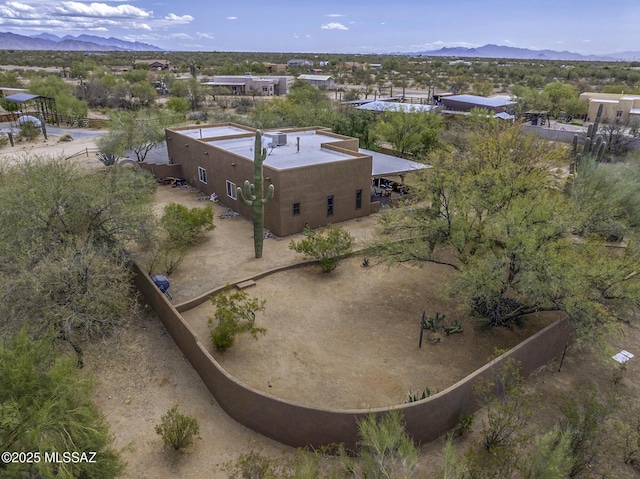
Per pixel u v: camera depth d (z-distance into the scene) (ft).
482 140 72.74
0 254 41.86
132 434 34.65
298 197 72.13
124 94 241.76
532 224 44.75
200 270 60.54
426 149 121.08
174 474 31.50
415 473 31.76
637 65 636.07
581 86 301.22
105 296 40.91
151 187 79.25
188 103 224.53
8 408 22.84
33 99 179.11
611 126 139.95
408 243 52.01
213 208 86.12
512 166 54.90
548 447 27.35
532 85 315.78
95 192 49.55
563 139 150.30
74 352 43.11
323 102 175.11
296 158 81.05
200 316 50.11
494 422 32.81
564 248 44.19
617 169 71.87
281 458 32.89
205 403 38.22
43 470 22.06
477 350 45.11
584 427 32.55
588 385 40.50
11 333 36.42
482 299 46.55
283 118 151.64
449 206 49.96
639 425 34.35
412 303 53.72
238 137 100.68
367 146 127.44
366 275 60.44
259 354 43.83
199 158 93.97
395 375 41.22
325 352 44.37
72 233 47.01
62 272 39.65
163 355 44.27
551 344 43.55
